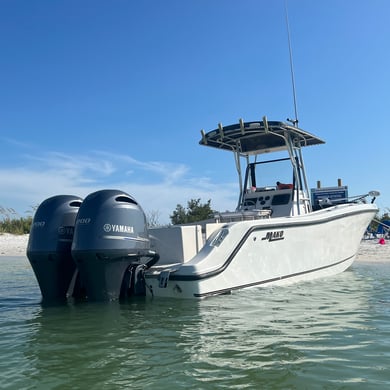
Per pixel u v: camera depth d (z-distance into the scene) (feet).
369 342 11.59
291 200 25.88
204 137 27.22
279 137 27.32
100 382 8.95
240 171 28.76
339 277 25.43
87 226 16.81
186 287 17.67
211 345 11.39
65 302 18.52
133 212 17.52
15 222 93.66
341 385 8.67
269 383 8.79
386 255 44.29
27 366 9.97
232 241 18.95
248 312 15.47
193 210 68.85
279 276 21.26
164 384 8.79
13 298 20.59
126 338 12.19
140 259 18.71
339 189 30.68
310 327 13.28
